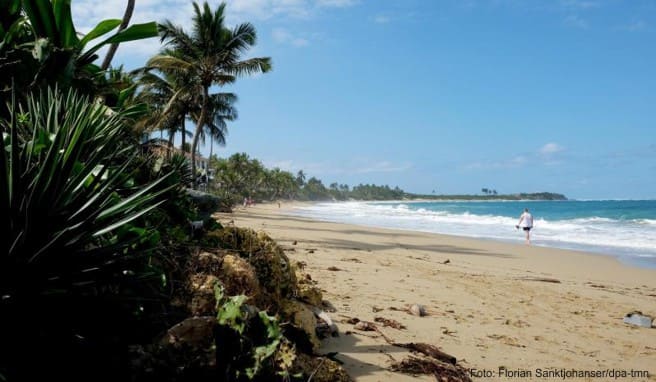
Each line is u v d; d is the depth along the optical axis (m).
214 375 2.27
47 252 1.79
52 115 2.92
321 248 13.15
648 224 33.41
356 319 4.79
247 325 2.49
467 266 11.38
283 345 2.64
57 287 1.83
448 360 3.98
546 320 5.98
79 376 1.95
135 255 2.03
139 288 2.29
